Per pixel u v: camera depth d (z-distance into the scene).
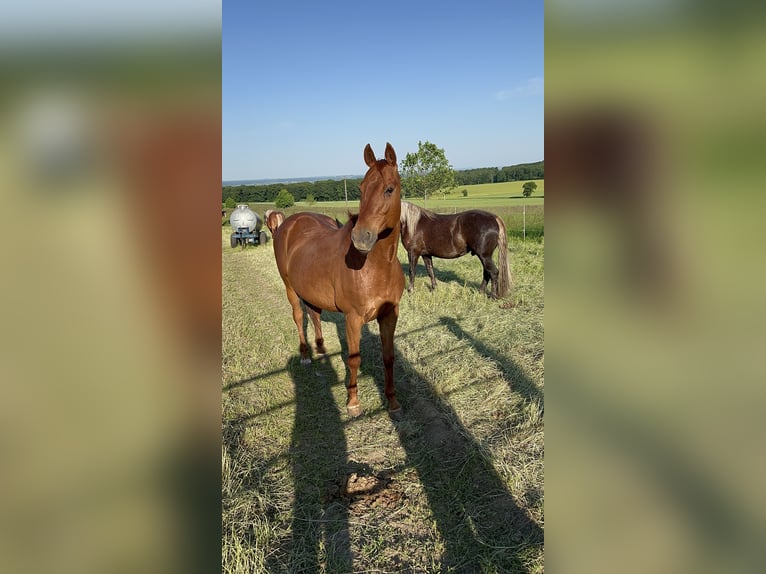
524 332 5.09
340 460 3.16
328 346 5.32
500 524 2.50
